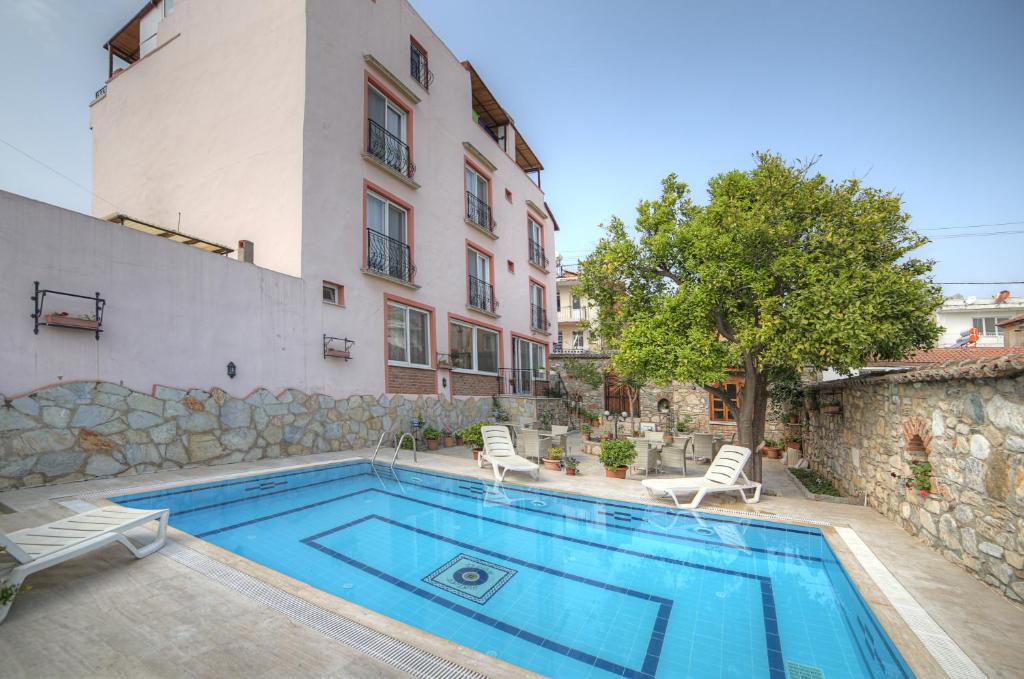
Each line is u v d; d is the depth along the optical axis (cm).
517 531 553
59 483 580
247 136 1002
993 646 272
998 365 319
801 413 1130
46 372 574
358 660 237
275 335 853
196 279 741
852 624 343
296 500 667
